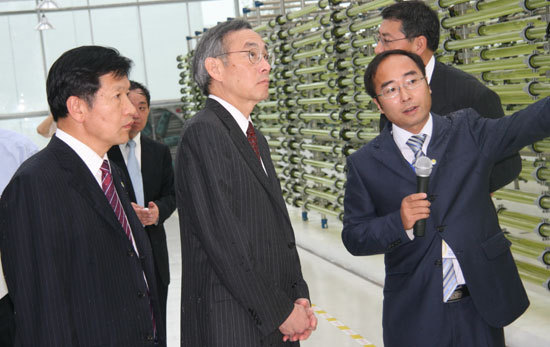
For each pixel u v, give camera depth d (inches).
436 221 81.3
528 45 140.7
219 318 75.3
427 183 79.1
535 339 129.0
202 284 77.2
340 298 194.1
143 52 578.6
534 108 77.9
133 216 80.7
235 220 73.7
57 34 569.0
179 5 577.3
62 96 72.6
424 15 100.0
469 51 159.2
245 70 78.8
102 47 74.9
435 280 81.4
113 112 73.4
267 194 78.4
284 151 323.3
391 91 82.4
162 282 126.0
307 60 264.7
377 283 205.5
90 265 70.1
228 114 79.0
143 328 74.0
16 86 568.7
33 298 66.8
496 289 81.7
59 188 69.4
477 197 82.3
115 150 125.8
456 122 85.3
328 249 241.9
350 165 89.5
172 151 587.8
